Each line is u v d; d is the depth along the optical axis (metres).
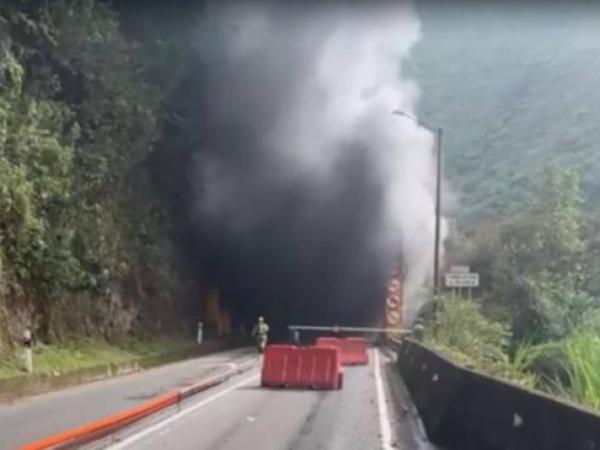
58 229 28.80
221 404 20.36
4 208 25.06
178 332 46.88
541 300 49.34
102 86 33.47
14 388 20.84
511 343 45.03
